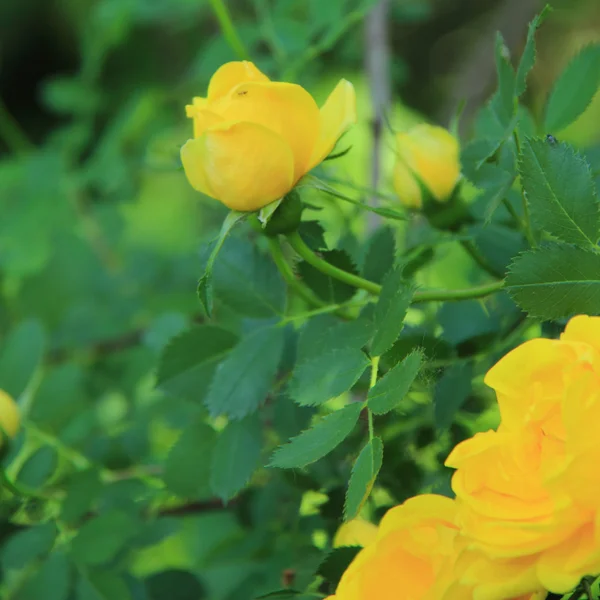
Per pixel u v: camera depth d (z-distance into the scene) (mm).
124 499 1091
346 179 1104
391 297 993
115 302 1402
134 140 1594
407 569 962
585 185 977
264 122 982
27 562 1077
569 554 941
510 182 1008
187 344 1038
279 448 976
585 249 974
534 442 949
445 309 1043
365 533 1007
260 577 1110
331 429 974
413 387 1038
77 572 1075
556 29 2502
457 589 948
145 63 2248
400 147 1046
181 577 1093
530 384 952
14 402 1095
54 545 1079
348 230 1089
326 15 1196
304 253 1006
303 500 1094
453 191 1045
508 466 949
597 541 936
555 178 979
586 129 2262
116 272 1446
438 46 2469
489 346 1041
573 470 935
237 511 1109
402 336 1011
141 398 1256
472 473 949
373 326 999
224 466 1030
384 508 1058
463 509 947
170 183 2229
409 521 960
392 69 1444
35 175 1567
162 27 2236
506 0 2074
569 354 948
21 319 1550
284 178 986
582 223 978
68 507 1087
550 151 979
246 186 984
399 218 992
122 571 1093
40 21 3072
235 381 1024
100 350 1505
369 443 968
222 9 1109
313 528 1082
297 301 1101
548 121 1056
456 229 1050
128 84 2227
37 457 1095
